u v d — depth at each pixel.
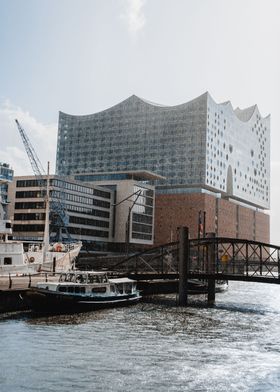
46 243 68.94
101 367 28.70
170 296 73.31
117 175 172.75
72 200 141.75
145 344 35.31
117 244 162.88
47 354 31.03
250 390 25.55
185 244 65.12
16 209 136.25
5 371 27.20
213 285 70.56
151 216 178.12
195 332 41.41
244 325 46.56
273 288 106.12
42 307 46.75
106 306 54.47
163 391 24.91
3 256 55.97
